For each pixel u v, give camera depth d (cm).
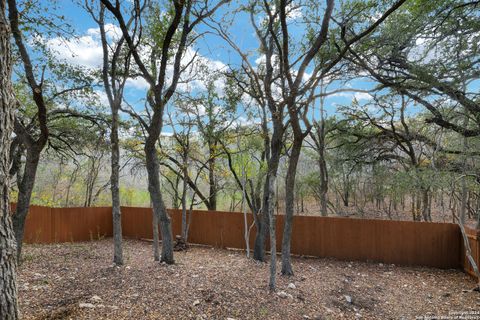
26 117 745
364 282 661
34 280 511
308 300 505
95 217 1169
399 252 864
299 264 826
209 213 1062
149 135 639
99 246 969
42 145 610
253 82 754
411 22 732
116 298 442
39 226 1035
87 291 466
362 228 897
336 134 1308
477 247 694
